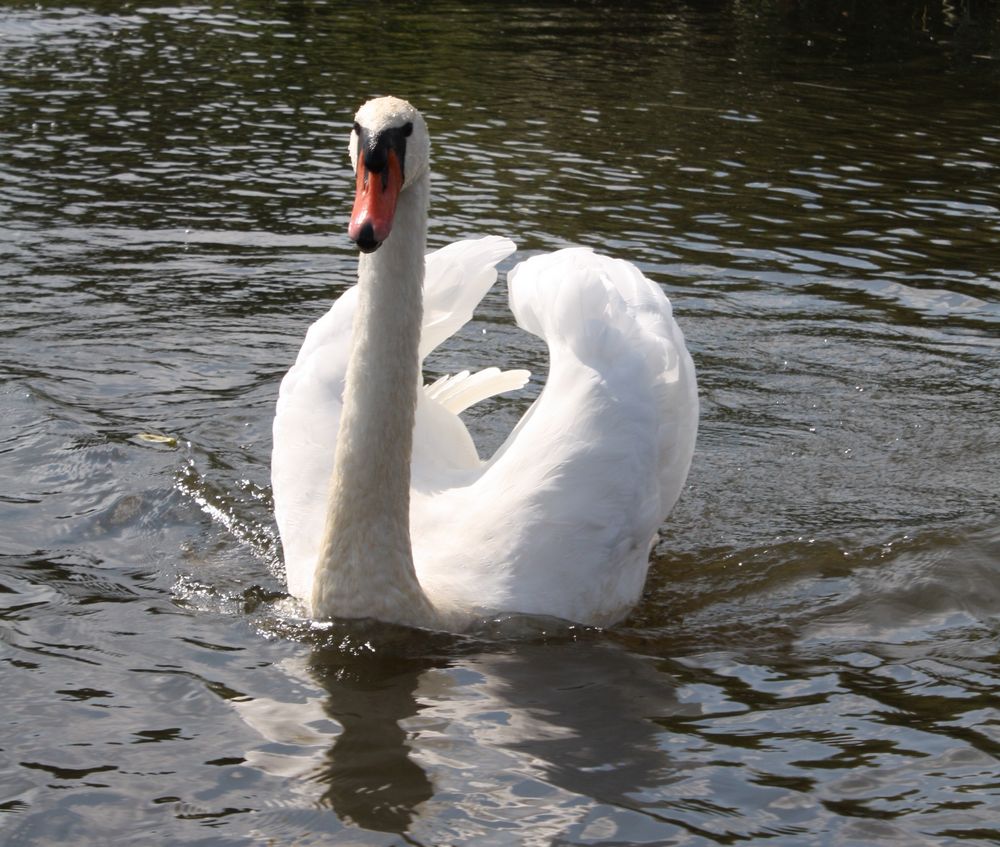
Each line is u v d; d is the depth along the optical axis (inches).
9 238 561.3
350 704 263.9
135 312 489.4
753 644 298.0
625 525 311.4
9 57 938.1
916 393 443.5
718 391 442.9
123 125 759.7
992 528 354.6
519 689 272.8
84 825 221.9
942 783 238.5
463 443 350.6
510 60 997.2
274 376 441.7
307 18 1161.4
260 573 324.5
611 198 647.1
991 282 547.8
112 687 267.0
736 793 234.4
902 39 1157.7
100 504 353.1
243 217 602.5
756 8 1309.1
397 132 268.1
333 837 219.3
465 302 346.3
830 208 645.9
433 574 304.0
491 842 218.1
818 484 382.3
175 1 1217.4
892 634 303.4
